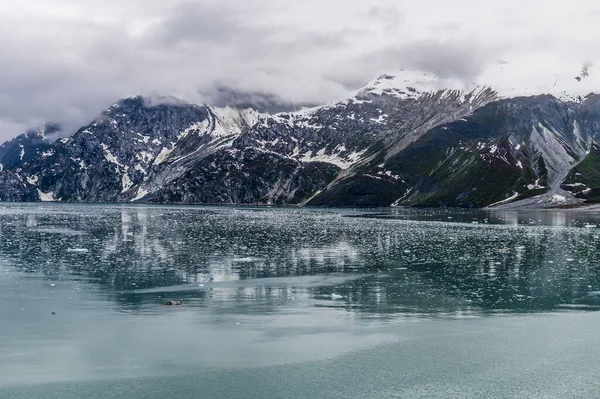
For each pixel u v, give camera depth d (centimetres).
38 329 5278
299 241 13112
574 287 7350
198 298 6644
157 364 4362
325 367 4300
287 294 6888
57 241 12850
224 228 17388
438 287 7356
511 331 5247
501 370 4228
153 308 6122
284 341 4934
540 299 6644
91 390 3875
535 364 4350
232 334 5141
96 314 5844
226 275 8206
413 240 13375
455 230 16625
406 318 5738
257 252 10875
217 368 4278
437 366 4312
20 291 6988
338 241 13112
